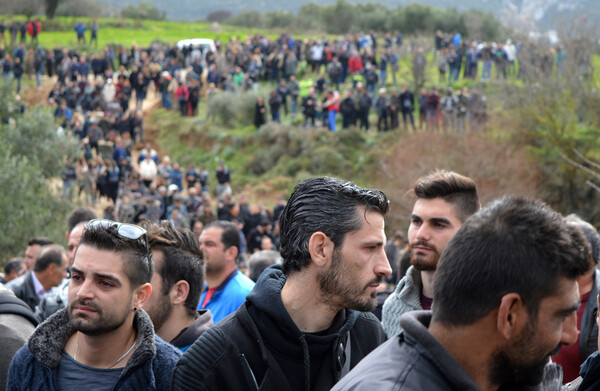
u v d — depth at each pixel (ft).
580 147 94.07
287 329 7.28
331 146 113.91
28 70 145.79
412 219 10.78
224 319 7.63
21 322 9.77
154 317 9.99
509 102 102.01
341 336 7.69
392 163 91.09
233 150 123.03
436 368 5.20
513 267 5.08
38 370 7.93
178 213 68.64
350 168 109.40
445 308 5.32
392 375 5.20
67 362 8.05
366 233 7.32
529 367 5.31
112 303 7.77
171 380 7.43
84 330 7.72
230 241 14.80
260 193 110.93
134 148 123.34
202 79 150.41
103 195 86.89
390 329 11.26
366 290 7.37
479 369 5.32
